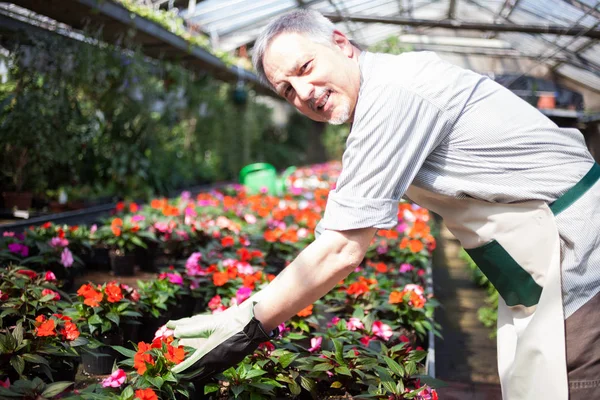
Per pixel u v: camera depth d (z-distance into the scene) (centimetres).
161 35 859
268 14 1038
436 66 174
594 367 166
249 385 214
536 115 178
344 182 172
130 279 450
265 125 1838
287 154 2022
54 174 824
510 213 178
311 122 2305
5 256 368
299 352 250
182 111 1267
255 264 439
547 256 174
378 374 229
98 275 456
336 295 348
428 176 182
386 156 168
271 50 177
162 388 198
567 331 168
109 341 271
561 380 167
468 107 173
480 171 175
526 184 174
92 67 786
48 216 705
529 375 173
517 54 1318
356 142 171
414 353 245
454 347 411
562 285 170
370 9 1070
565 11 786
